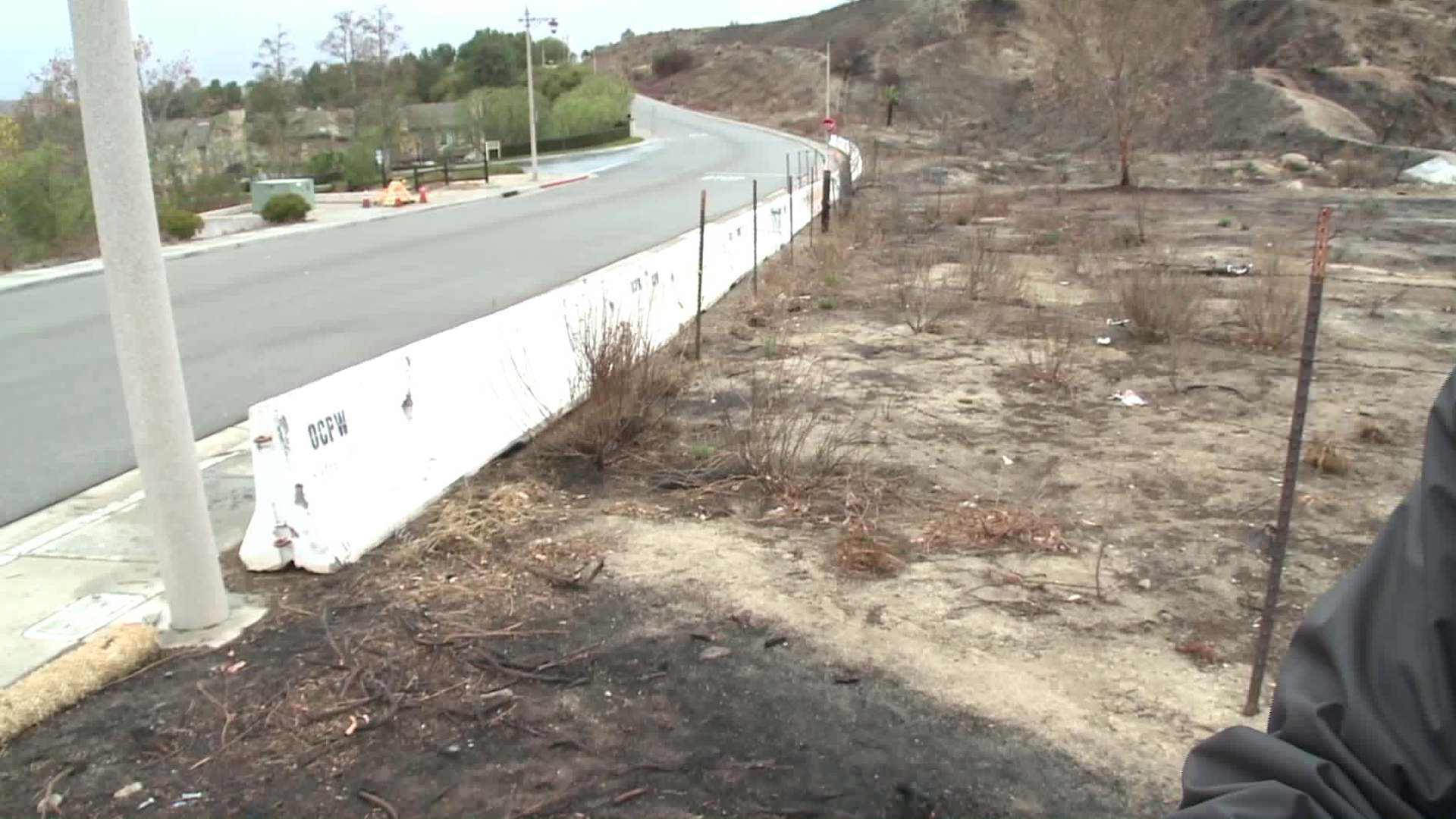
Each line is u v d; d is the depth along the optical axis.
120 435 7.80
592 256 17.81
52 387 9.41
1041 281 14.34
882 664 4.21
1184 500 6.17
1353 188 30.20
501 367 6.93
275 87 57.78
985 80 69.50
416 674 4.09
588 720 3.76
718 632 4.46
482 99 64.81
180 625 4.46
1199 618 4.65
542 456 6.79
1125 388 8.72
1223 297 12.62
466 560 5.23
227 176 39.62
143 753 3.61
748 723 3.75
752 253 15.30
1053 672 4.17
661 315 10.23
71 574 5.17
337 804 3.31
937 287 13.40
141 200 4.09
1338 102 43.44
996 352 10.04
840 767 3.48
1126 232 18.78
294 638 4.42
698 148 57.16
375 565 5.15
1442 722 1.39
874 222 20.42
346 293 14.35
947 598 4.82
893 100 68.25
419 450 5.95
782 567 5.15
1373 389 8.67
